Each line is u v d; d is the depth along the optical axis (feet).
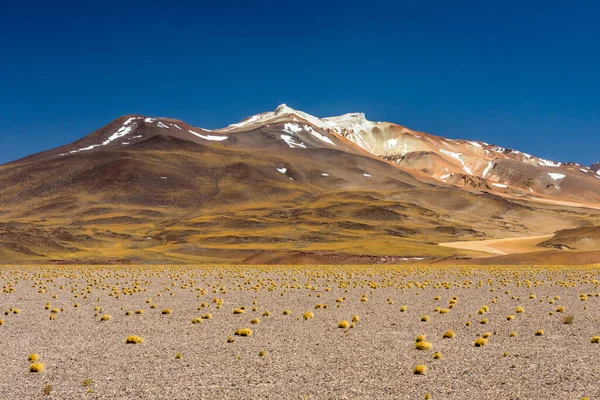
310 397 53.31
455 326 94.53
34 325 98.48
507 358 68.54
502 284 178.09
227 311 116.37
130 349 77.05
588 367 63.05
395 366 65.26
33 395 55.11
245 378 60.54
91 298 142.31
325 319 103.81
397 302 130.82
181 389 56.59
